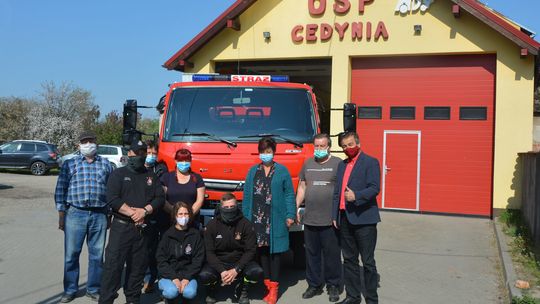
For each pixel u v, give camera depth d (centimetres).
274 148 628
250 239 606
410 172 1402
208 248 604
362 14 1395
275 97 732
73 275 619
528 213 1055
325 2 1427
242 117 717
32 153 2738
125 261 587
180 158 623
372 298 576
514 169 1275
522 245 902
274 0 1480
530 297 596
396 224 1218
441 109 1372
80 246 621
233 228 606
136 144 574
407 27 1358
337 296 641
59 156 2858
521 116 1270
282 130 709
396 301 646
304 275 763
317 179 637
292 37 1462
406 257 889
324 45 1435
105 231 636
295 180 683
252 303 629
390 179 1420
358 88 1445
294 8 1461
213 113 720
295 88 742
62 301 613
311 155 696
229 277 594
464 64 1350
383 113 1424
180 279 588
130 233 571
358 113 1445
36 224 1162
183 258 591
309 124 721
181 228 594
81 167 620
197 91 737
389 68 1418
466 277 763
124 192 569
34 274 738
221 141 691
